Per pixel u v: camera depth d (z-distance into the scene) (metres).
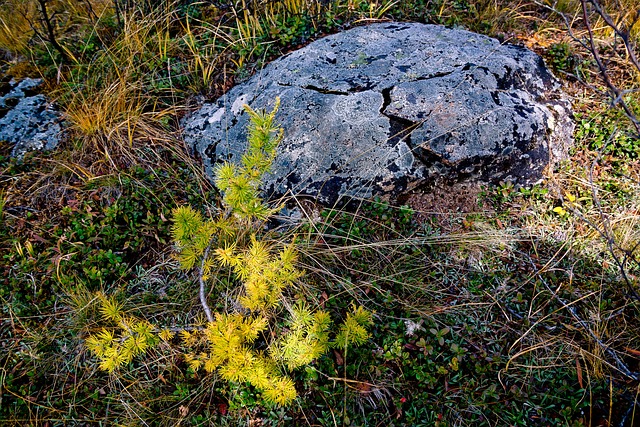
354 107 3.01
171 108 3.40
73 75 3.59
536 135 3.00
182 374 2.38
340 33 3.62
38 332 2.49
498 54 3.34
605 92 3.38
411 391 2.30
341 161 2.93
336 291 2.62
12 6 4.07
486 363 2.38
